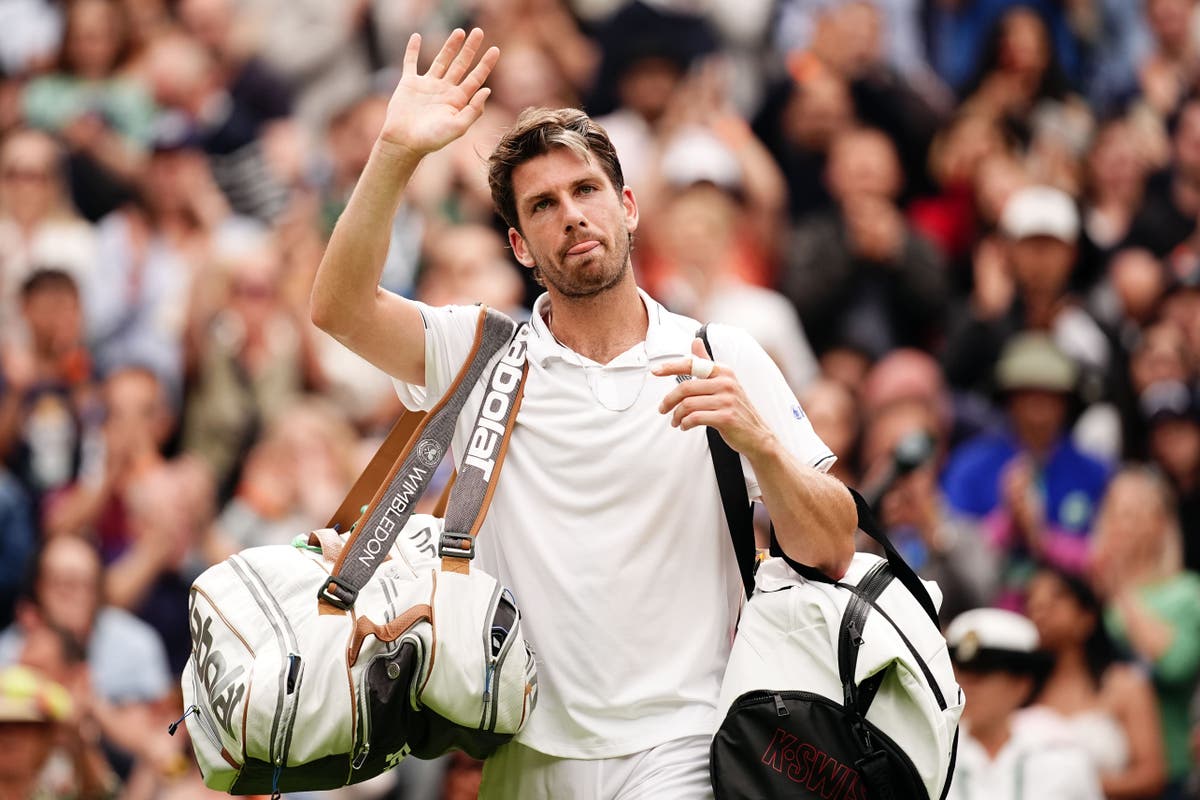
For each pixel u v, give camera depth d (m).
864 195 28.72
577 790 10.80
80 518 25.09
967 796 19.36
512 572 11.02
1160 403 28.25
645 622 10.84
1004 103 31.16
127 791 22.91
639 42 29.48
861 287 28.28
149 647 23.81
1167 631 24.95
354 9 30.66
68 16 29.95
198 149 29.05
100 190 28.48
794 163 29.45
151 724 23.39
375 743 10.33
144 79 29.77
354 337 10.91
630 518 10.89
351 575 10.45
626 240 11.20
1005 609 23.83
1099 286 29.58
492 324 11.30
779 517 10.52
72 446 25.97
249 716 10.06
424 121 10.49
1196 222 31.84
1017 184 30.14
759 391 11.20
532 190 11.00
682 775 10.70
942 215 30.03
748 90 30.58
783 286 28.31
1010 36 31.53
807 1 31.25
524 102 29.31
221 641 10.36
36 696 19.09
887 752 10.38
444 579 10.50
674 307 27.38
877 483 16.78
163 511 24.72
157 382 26.34
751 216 28.62
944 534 23.95
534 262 11.28
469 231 27.44
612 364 11.08
